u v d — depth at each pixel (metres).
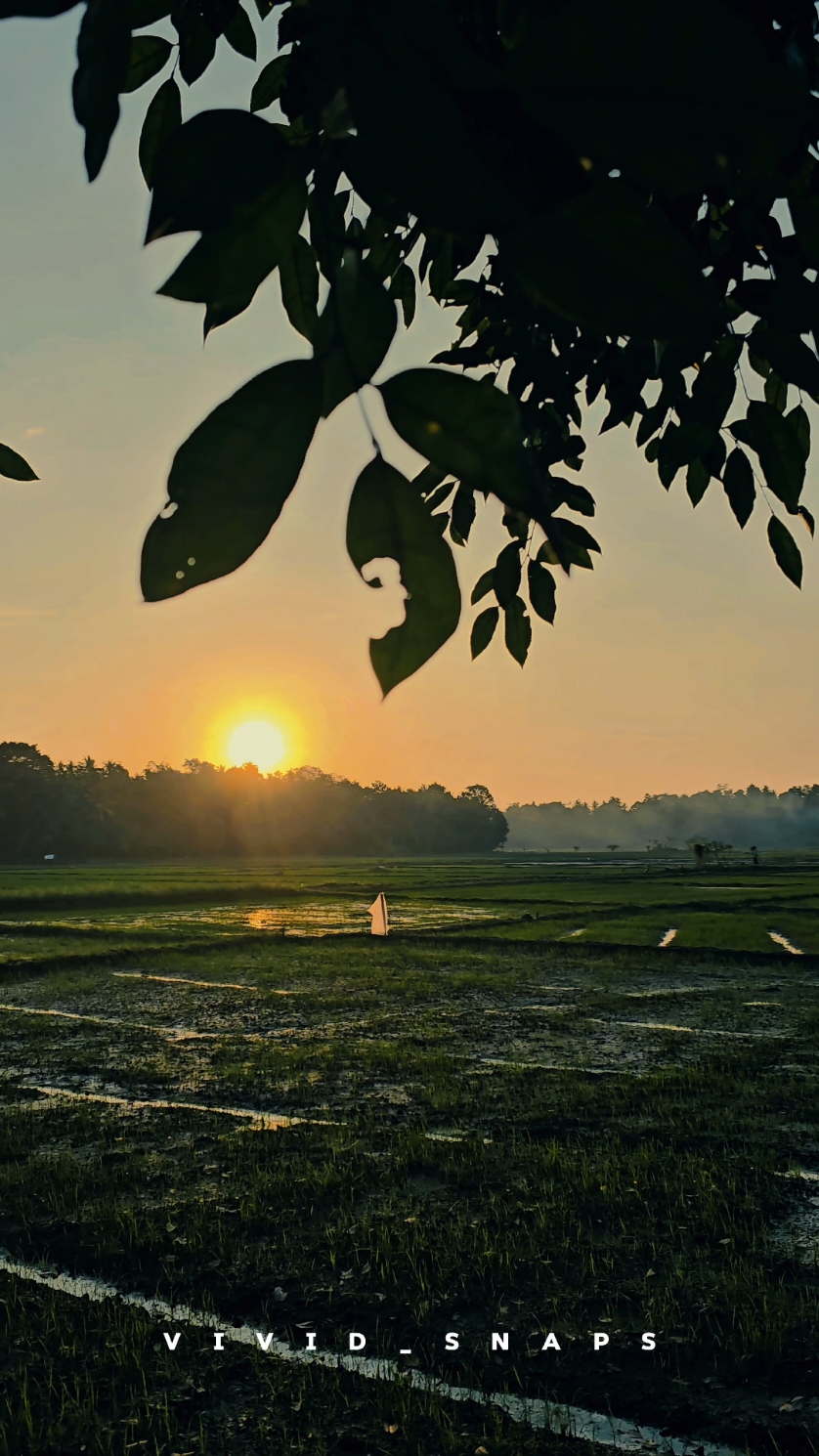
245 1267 6.35
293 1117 9.80
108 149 0.51
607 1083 10.91
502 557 1.68
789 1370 5.05
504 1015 15.79
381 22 0.54
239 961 23.67
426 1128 9.34
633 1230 6.79
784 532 1.13
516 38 0.62
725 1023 14.91
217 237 0.63
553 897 46.03
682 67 0.51
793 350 0.91
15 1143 8.88
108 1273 6.33
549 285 0.55
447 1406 4.83
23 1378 5.10
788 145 0.52
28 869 91.38
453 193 0.53
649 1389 4.94
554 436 1.63
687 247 0.55
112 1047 13.46
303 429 0.61
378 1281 6.13
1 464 0.85
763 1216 6.99
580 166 0.53
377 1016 15.88
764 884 56.09
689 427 1.08
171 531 0.59
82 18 0.52
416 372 0.61
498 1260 6.29
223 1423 4.73
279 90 1.04
